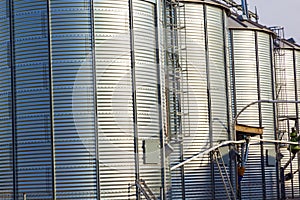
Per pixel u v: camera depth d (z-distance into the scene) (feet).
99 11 145.79
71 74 143.02
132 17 149.38
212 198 185.26
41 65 143.64
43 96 142.92
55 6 144.36
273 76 238.48
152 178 149.28
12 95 145.59
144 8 152.87
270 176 231.09
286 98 265.95
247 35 231.50
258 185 227.20
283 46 268.21
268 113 233.76
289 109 266.16
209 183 185.16
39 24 144.46
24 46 145.18
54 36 143.74
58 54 143.33
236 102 227.81
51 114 141.90
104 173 142.31
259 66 232.73
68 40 143.74
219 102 192.44
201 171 183.93
